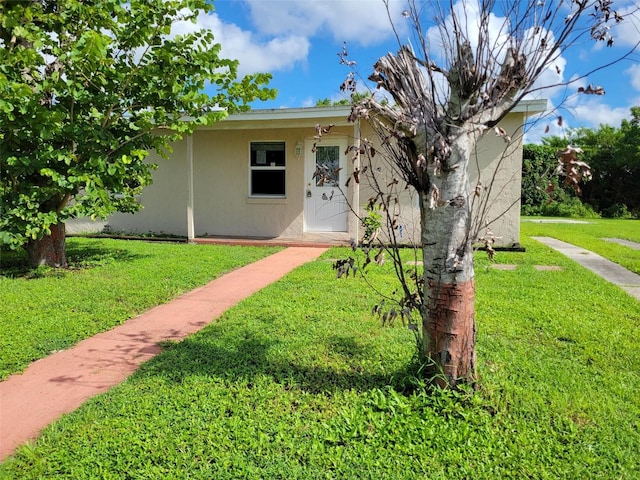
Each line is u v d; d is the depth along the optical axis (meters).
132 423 2.67
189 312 4.97
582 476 2.19
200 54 6.30
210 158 10.86
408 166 2.74
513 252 8.69
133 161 6.83
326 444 2.46
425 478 2.20
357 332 4.13
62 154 5.71
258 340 3.97
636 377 3.23
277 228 10.52
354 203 9.45
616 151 23.97
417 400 2.76
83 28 5.80
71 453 2.42
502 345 3.80
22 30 5.08
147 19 5.94
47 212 6.45
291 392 3.02
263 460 2.33
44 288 5.77
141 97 6.48
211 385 3.13
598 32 2.32
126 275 6.54
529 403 2.81
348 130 9.70
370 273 6.64
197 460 2.34
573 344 3.85
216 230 10.97
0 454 2.44
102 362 3.64
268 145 10.50
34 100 5.33
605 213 23.80
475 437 2.49
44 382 3.29
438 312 2.75
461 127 2.58
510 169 8.70
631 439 2.47
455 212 2.65
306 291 5.63
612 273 7.12
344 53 2.77
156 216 11.31
